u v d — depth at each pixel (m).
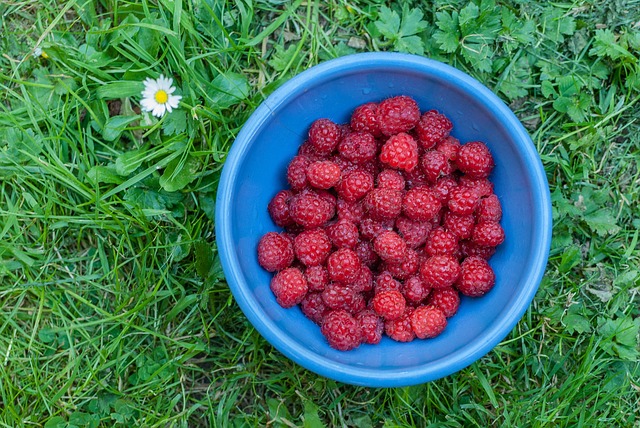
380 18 0.52
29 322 0.52
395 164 0.48
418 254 0.49
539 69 0.53
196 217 0.52
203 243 0.50
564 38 0.53
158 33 0.50
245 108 0.52
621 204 0.53
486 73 0.53
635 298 0.53
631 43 0.53
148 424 0.51
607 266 0.53
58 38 0.51
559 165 0.53
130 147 0.52
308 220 0.47
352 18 0.52
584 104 0.52
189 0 0.51
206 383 0.52
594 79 0.53
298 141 0.50
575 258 0.52
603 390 0.52
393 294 0.47
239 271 0.45
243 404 0.52
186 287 0.52
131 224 0.51
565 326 0.52
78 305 0.52
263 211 0.50
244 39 0.51
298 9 0.53
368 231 0.48
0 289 0.51
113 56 0.51
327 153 0.49
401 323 0.47
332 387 0.52
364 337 0.47
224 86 0.51
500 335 0.45
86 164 0.51
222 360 0.52
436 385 0.52
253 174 0.48
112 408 0.51
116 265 0.51
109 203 0.50
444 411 0.52
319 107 0.49
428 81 0.47
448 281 0.47
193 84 0.51
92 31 0.50
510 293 0.46
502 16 0.52
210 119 0.51
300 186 0.49
